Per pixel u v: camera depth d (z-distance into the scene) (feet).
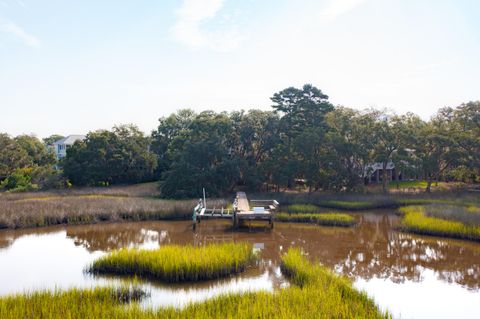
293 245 76.33
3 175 182.29
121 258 55.42
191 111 240.94
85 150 175.32
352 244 77.15
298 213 104.88
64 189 158.40
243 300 38.29
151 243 77.77
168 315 35.32
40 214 92.99
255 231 89.30
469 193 144.87
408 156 139.85
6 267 60.13
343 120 142.41
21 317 33.94
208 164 140.05
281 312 34.91
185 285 50.01
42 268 59.57
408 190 155.94
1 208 96.94
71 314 35.32
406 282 54.03
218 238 82.53
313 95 153.58
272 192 143.33
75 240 79.92
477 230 78.54
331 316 34.99
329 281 46.19
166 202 112.98
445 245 76.02
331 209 116.37
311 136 131.95
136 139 189.06
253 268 58.90
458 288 51.49
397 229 89.25
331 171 138.41
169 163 195.52
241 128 149.69
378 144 141.08
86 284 50.62
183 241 79.61
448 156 146.41
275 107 155.12
